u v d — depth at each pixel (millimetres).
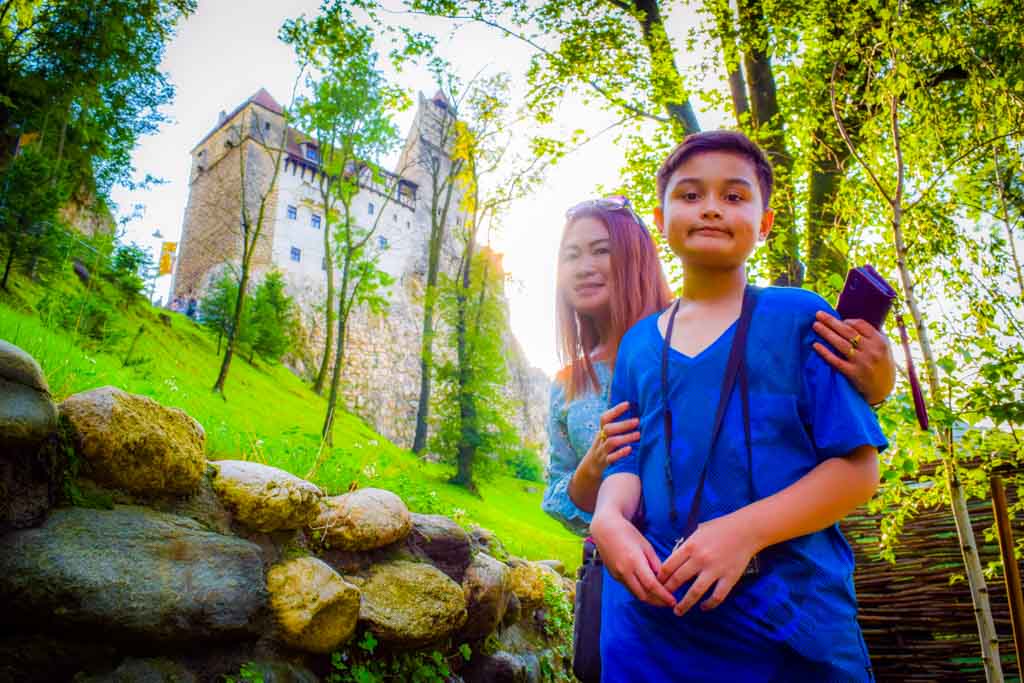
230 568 2049
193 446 2244
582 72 6941
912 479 3199
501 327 21859
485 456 20516
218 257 54094
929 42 2895
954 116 3168
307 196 55844
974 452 2830
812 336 913
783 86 6625
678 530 926
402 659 2680
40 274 10547
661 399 1006
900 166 2613
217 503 2252
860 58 3516
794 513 811
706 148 1042
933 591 3354
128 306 19812
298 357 49094
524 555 7270
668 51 6652
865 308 908
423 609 2740
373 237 56906
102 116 22641
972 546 2258
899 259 2543
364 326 54375
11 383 1736
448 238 62219
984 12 3020
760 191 1063
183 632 1835
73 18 16891
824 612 833
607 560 924
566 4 6656
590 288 1905
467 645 3195
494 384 22438
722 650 851
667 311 1159
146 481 2035
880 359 870
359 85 21859
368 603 2590
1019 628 2320
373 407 52469
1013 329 2881
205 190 60031
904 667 3330
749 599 840
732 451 898
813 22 4645
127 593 1735
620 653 961
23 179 10547
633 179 6742
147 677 1737
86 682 1646
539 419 73312
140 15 18750
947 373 2342
